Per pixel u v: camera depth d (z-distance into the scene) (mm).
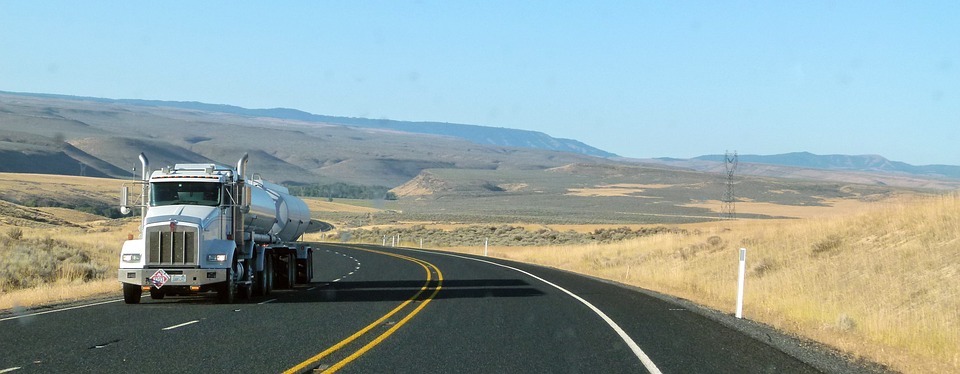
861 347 14781
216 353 13625
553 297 24734
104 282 29547
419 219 144500
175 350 13945
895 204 31422
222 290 22938
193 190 23750
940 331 15266
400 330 16734
